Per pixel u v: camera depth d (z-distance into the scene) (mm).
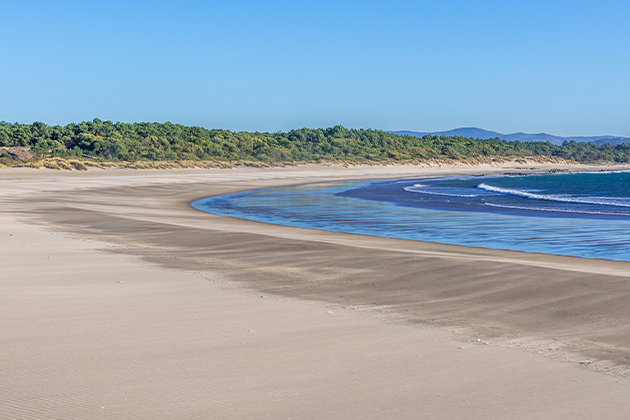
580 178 81188
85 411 3971
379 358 5250
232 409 4062
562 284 8531
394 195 40094
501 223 21984
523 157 176750
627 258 13617
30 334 5906
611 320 6637
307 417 3941
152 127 119812
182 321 6570
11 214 20875
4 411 3934
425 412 4035
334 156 124062
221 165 88188
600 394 4363
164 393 4344
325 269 10242
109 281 9023
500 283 8734
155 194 38875
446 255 12188
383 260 10930
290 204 31828
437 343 5746
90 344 5586
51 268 10125
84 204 28000
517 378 4715
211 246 13375
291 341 5793
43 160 69188
